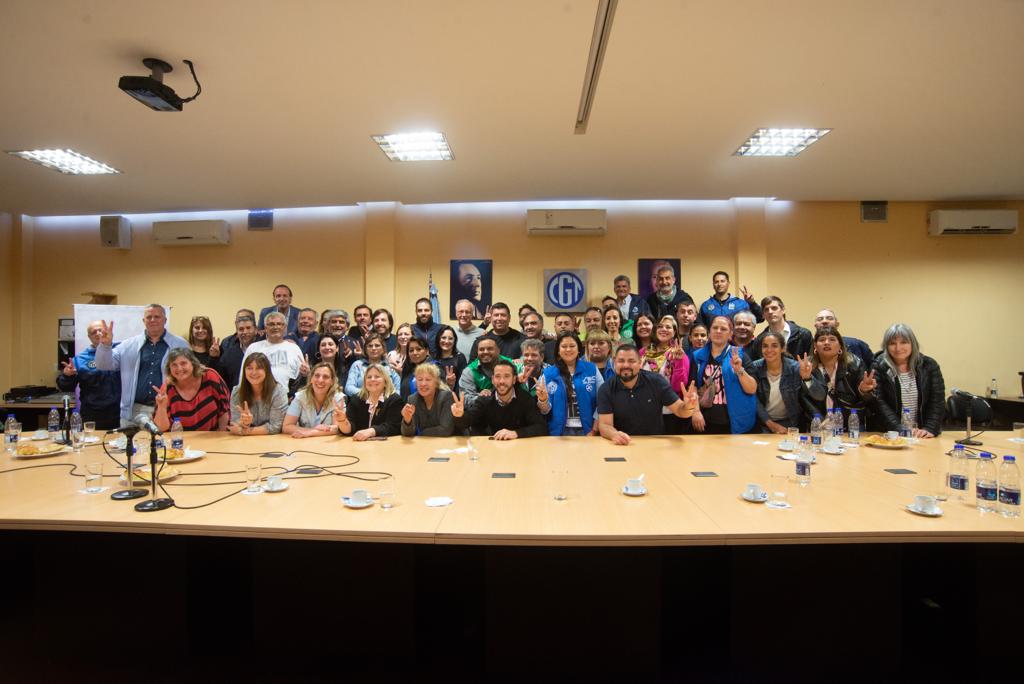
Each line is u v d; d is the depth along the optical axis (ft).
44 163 14.61
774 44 8.99
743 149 13.82
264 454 8.67
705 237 18.71
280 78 10.05
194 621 6.79
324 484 6.92
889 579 6.29
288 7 7.99
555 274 18.76
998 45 9.01
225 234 19.45
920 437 9.92
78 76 9.92
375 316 15.20
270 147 13.39
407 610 6.53
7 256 19.92
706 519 5.51
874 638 6.26
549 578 6.19
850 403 10.96
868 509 5.81
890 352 10.54
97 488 6.74
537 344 11.08
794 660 6.31
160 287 19.97
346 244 19.42
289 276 19.58
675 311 16.96
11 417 9.69
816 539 5.15
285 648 6.59
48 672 6.54
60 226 20.35
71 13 8.09
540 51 9.19
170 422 10.91
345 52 9.20
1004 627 6.22
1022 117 11.78
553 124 12.13
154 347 13.43
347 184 16.53
